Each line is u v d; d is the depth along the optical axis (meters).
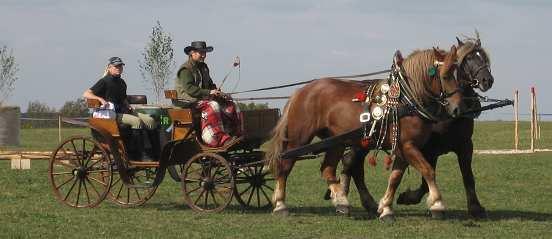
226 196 13.32
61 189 16.05
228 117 12.73
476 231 10.69
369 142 11.62
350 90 12.01
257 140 12.87
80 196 14.81
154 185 12.84
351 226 11.14
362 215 12.39
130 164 13.06
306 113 12.22
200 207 13.20
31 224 11.23
